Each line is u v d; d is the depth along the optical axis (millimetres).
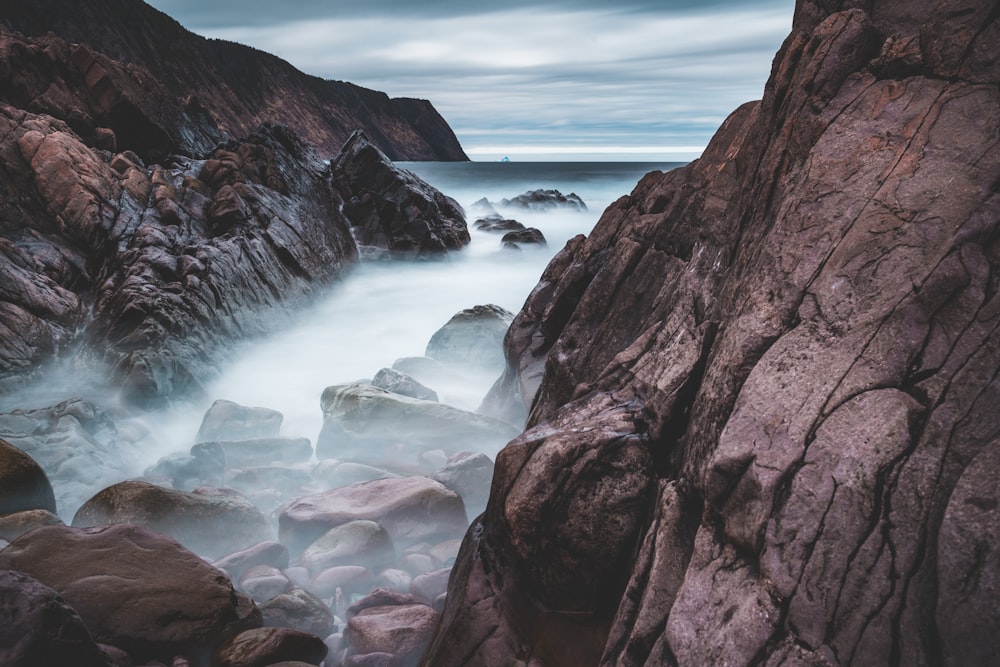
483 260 22422
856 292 3191
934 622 2496
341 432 8516
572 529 3801
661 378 4066
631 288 6121
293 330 14531
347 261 19250
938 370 2861
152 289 12258
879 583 2613
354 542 5863
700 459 3357
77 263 13320
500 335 11578
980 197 3092
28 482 6145
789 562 2773
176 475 7660
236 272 13781
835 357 3090
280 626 4855
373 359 13523
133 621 4324
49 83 17406
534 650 3691
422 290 18609
